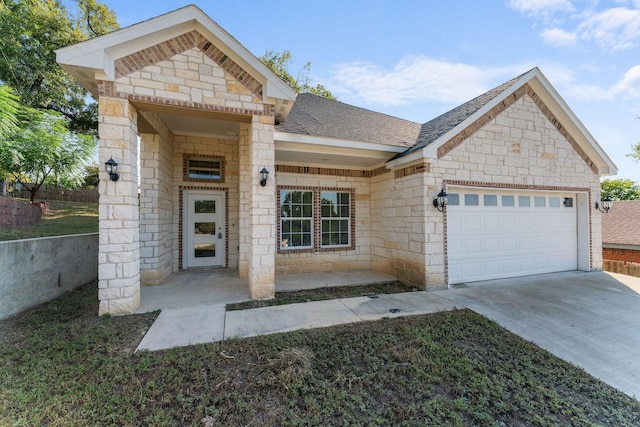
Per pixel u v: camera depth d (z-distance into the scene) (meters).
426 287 6.78
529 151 8.09
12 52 12.30
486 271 7.82
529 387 2.94
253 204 5.76
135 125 5.22
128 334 4.02
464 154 7.29
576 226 9.22
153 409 2.50
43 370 3.05
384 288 7.04
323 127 7.93
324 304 5.55
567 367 3.36
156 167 6.89
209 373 3.05
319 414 2.47
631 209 12.91
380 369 3.21
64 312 4.91
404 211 7.63
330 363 3.29
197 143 8.63
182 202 8.53
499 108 7.73
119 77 4.82
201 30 5.31
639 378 3.19
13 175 8.91
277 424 2.37
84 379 2.90
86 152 9.81
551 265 8.79
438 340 3.99
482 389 2.86
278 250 8.38
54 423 2.29
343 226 9.26
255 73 5.66
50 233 7.96
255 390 2.79
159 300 5.65
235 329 4.27
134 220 5.04
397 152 7.81
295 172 8.61
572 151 8.74
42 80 14.05
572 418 2.50
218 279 7.45
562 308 5.41
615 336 4.21
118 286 4.83
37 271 5.27
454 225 7.40
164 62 5.11
